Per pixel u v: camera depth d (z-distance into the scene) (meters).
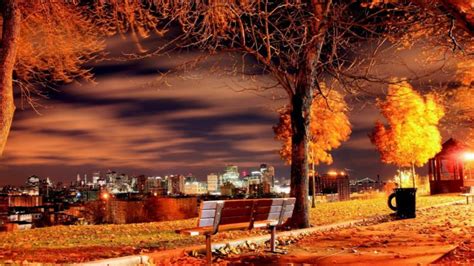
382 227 16.22
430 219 18.84
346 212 22.78
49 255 10.99
